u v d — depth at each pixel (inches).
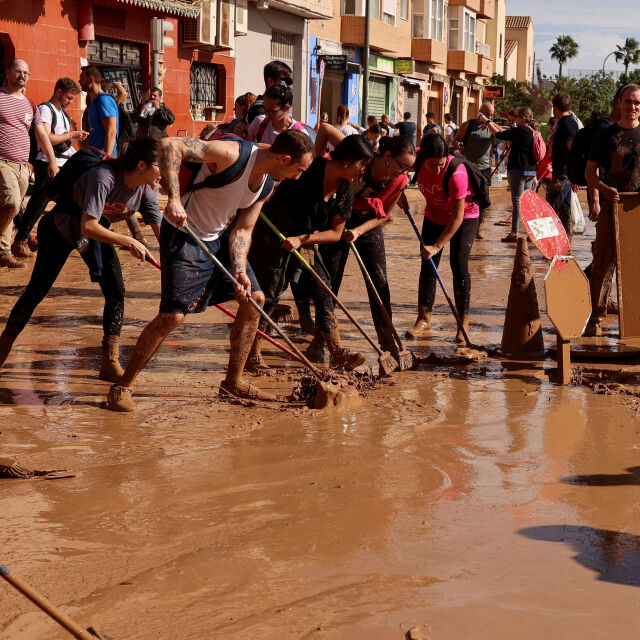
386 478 168.6
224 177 201.3
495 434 197.9
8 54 703.7
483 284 414.6
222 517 148.6
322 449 185.3
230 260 214.4
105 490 159.3
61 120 434.0
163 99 896.9
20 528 142.5
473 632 113.5
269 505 154.3
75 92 437.4
